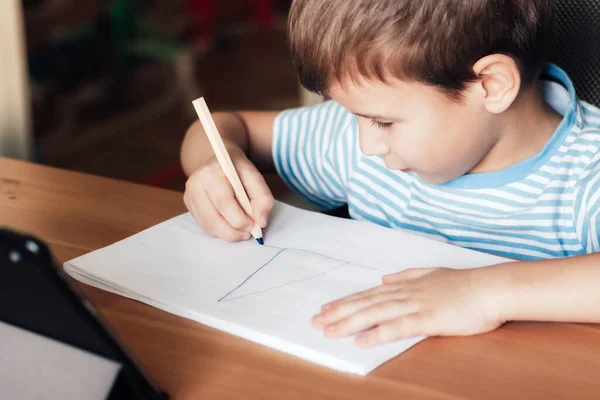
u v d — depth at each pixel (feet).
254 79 11.40
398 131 2.64
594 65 3.26
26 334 1.70
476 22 2.48
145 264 2.43
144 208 2.92
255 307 2.18
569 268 2.18
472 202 3.17
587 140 2.96
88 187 3.09
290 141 3.68
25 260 1.46
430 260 2.50
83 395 1.62
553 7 2.81
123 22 10.12
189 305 2.17
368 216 3.51
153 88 10.50
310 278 2.36
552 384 1.87
